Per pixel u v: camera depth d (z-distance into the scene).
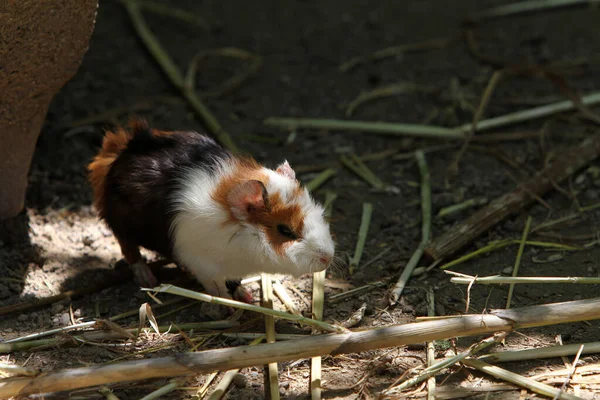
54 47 6.53
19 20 6.11
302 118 10.12
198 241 6.04
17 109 6.81
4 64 6.35
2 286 6.78
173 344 6.08
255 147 9.45
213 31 12.16
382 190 8.55
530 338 6.01
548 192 8.18
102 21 12.22
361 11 12.83
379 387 5.58
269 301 6.55
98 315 6.53
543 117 9.76
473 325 5.64
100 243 7.62
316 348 5.51
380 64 11.30
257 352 5.44
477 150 9.21
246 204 5.79
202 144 6.59
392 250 7.51
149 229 6.40
